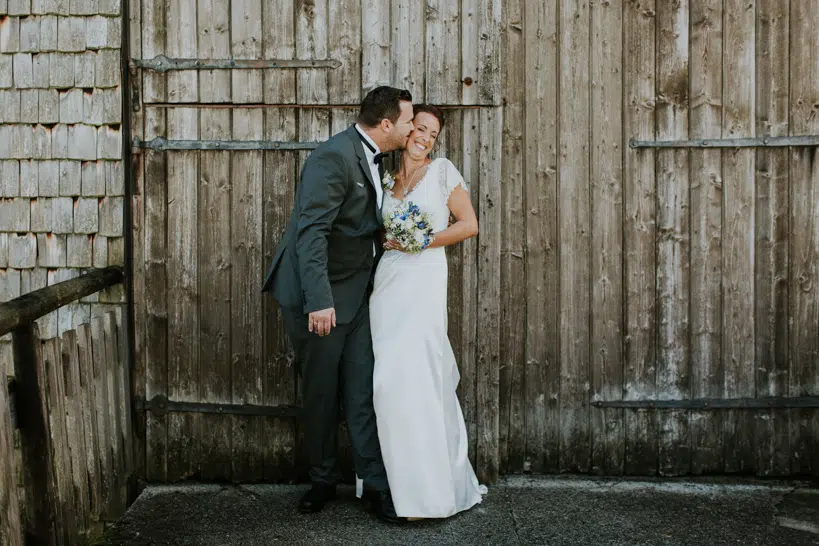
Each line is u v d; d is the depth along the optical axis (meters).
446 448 3.24
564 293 3.62
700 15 3.52
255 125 3.55
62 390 2.91
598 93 3.55
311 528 3.22
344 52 3.52
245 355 3.62
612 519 3.28
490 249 3.54
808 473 3.65
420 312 3.25
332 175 3.03
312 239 3.01
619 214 3.59
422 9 3.49
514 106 3.57
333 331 3.21
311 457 3.37
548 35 3.54
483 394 3.58
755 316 3.60
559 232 3.60
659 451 3.66
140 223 3.59
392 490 3.21
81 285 3.14
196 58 3.54
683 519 3.28
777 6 3.51
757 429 3.65
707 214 3.58
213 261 3.60
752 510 3.36
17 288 3.59
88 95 3.50
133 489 3.61
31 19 3.50
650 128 3.56
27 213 3.56
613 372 3.64
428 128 3.24
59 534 2.86
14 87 3.52
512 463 3.68
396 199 3.29
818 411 3.62
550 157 3.58
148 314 3.62
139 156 3.57
